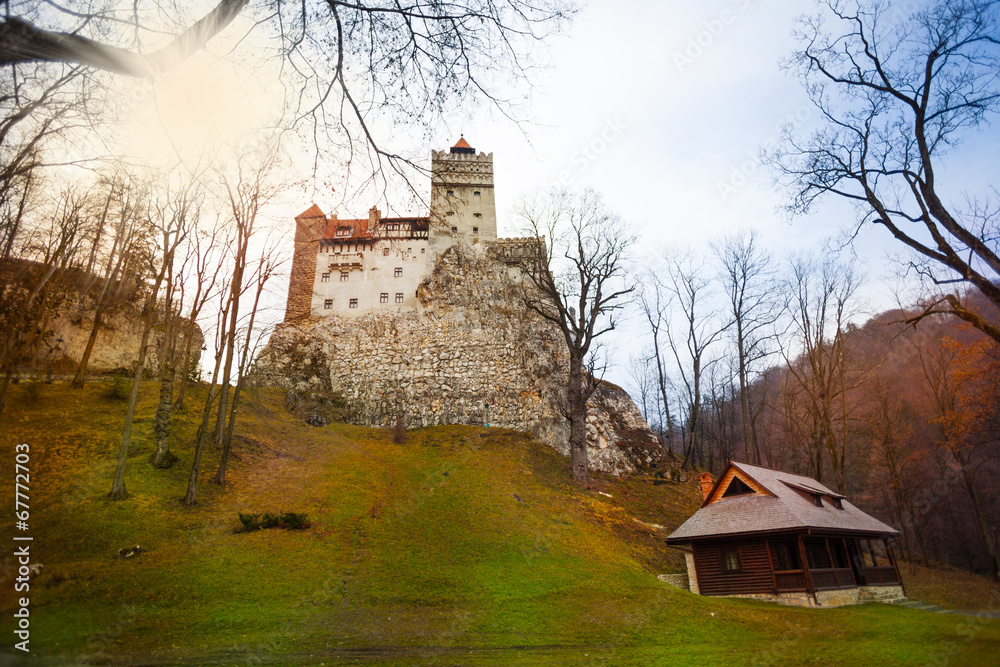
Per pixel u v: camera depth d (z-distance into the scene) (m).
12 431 28.27
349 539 25.16
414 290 66.31
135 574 18.05
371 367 59.31
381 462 40.84
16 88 8.05
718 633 17.75
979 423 38.91
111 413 33.97
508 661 13.81
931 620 19.17
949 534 48.97
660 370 56.06
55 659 12.14
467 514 30.66
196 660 12.76
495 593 20.77
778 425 62.47
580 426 41.38
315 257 67.50
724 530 25.89
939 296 22.92
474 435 49.81
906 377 49.06
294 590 18.86
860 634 17.03
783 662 13.90
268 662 12.90
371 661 13.38
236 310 29.31
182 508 25.08
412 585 20.88
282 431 43.47
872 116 16.69
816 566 26.91
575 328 42.38
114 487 24.08
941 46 15.09
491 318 62.78
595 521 33.41
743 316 47.97
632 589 22.41
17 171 10.14
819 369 43.12
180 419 35.81
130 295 44.91
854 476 55.91
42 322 37.25
